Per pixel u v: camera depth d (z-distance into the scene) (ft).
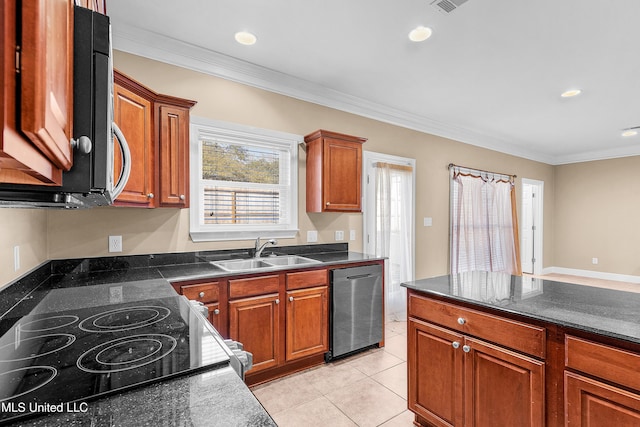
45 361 2.45
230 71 8.89
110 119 2.17
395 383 7.51
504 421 4.45
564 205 21.17
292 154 10.03
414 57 8.66
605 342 3.57
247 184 9.35
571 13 6.74
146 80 7.80
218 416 1.78
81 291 4.99
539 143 17.69
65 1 1.69
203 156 8.69
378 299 9.37
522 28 7.30
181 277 6.37
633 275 18.29
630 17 6.84
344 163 9.86
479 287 5.66
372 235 11.91
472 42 7.90
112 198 2.93
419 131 13.65
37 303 4.25
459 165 15.21
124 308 3.97
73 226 6.90
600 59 8.66
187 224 8.32
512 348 4.37
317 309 8.21
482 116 13.26
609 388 3.50
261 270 7.32
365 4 6.55
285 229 9.82
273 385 7.41
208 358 2.50
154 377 2.18
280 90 9.84
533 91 10.77
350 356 8.96
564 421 3.87
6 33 1.03
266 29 7.44
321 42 7.97
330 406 6.60
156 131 6.96
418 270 13.53
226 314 6.89
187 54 8.21
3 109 1.01
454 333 5.10
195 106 8.45
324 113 10.85
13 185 1.80
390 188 12.36
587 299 4.86
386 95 11.19
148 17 6.99
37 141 1.26
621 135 15.99
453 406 5.08
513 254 17.57
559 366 3.94
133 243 7.58
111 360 2.46
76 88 1.95
